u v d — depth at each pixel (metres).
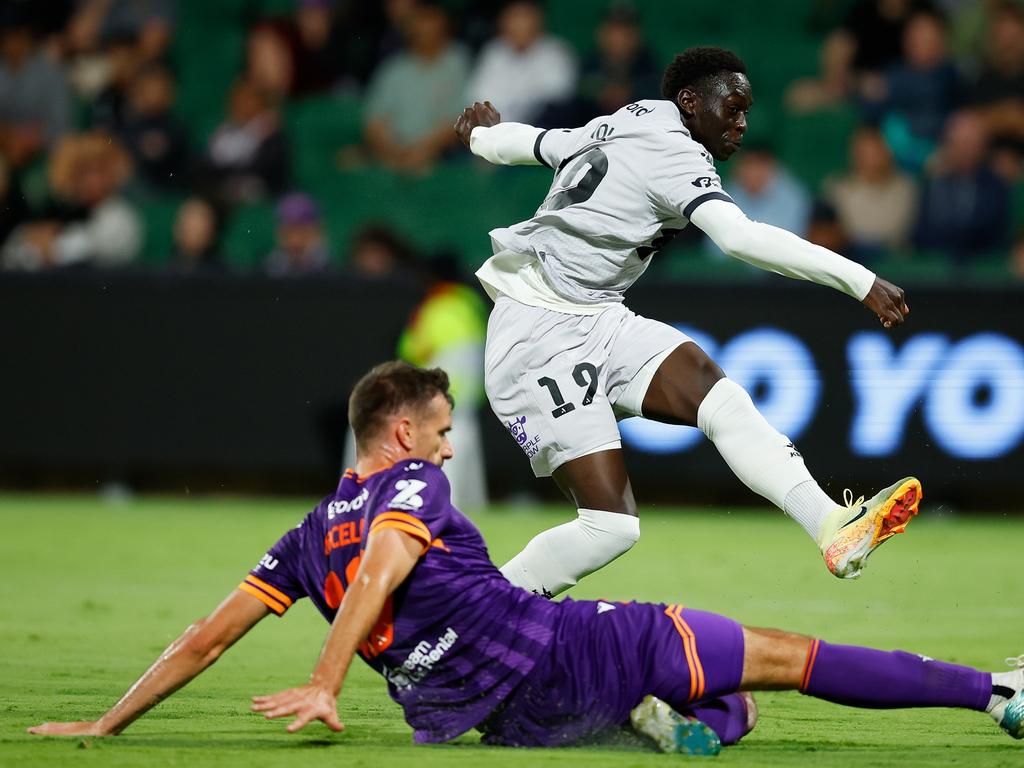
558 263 20.09
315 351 49.84
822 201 52.78
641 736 15.28
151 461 50.59
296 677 21.92
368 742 15.90
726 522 47.56
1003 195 51.81
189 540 41.09
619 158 19.91
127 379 50.69
